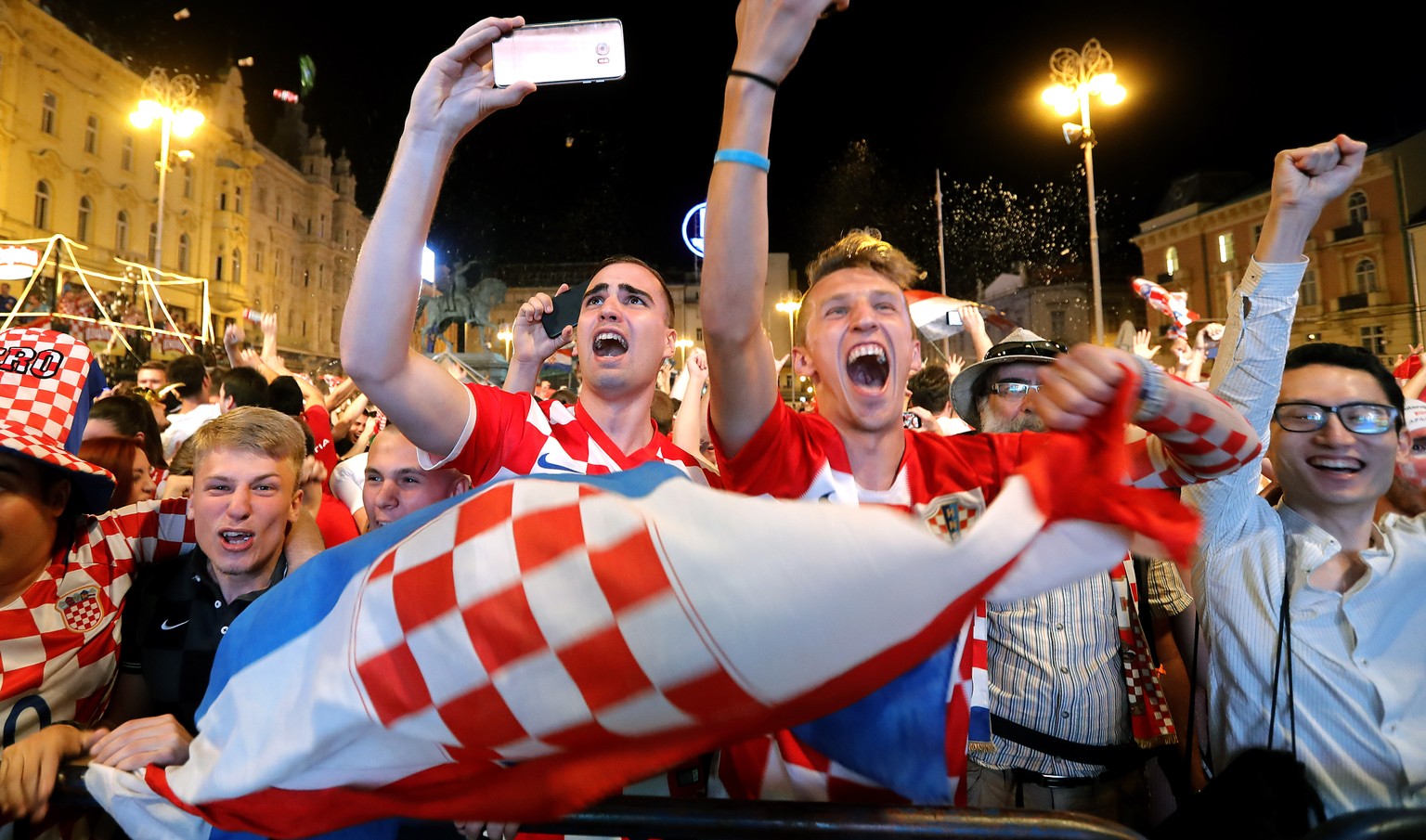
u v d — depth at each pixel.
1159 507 0.91
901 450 1.61
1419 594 1.62
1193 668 1.83
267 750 1.16
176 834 1.29
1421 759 1.54
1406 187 30.31
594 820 1.17
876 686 0.93
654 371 2.15
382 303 1.53
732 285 1.30
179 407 6.38
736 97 1.29
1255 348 1.66
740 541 0.90
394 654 1.05
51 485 1.75
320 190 50.00
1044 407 0.98
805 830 1.12
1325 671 1.64
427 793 1.10
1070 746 2.14
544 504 1.03
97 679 1.84
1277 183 1.61
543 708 0.97
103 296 16.08
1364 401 1.66
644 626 0.91
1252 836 1.41
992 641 2.30
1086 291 37.91
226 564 1.84
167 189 34.88
